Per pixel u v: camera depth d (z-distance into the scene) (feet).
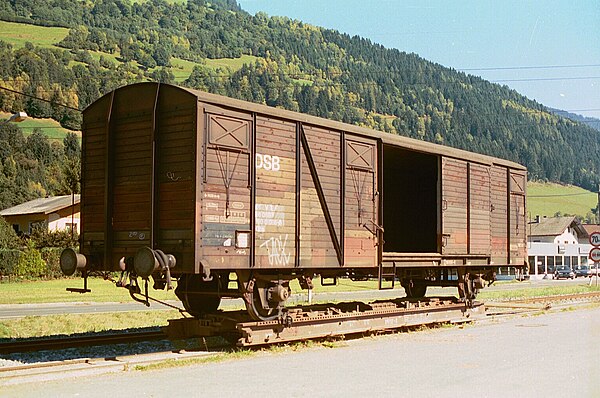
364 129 54.24
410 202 79.36
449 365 40.24
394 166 76.33
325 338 50.88
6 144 396.37
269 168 45.91
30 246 164.35
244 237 43.88
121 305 90.17
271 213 45.83
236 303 90.48
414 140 60.23
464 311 67.46
